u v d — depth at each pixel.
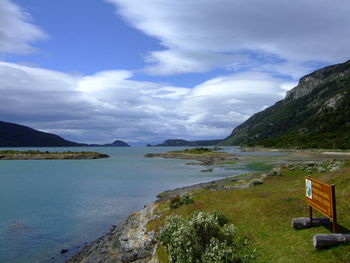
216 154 161.62
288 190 27.92
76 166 110.75
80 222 31.62
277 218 17.84
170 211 27.19
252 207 21.94
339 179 25.20
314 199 14.04
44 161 146.00
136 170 90.88
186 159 146.38
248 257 11.96
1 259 21.75
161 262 15.68
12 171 92.31
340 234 11.48
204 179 65.50
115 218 33.06
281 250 12.59
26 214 35.41
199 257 11.94
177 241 12.55
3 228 29.62
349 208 16.62
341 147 163.38
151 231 22.86
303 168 49.62
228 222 18.97
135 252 20.34
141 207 38.28
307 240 12.95
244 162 108.00
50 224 31.03
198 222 12.62
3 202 42.72
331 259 10.38
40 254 22.69
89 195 47.84
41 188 56.31
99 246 23.23
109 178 70.62
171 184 58.84
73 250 23.45
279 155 150.75
